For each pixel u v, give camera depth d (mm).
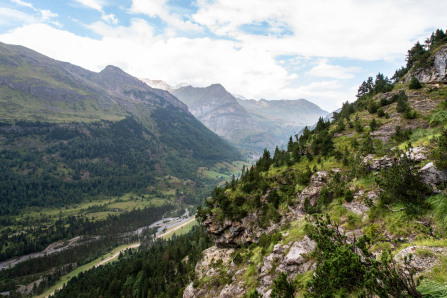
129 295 100938
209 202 92750
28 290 154625
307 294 20312
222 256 73188
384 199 27031
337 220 31797
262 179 74812
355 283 16656
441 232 19062
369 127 59375
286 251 32406
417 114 50438
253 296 29062
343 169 50688
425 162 26438
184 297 61000
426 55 66875
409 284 13070
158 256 129875
